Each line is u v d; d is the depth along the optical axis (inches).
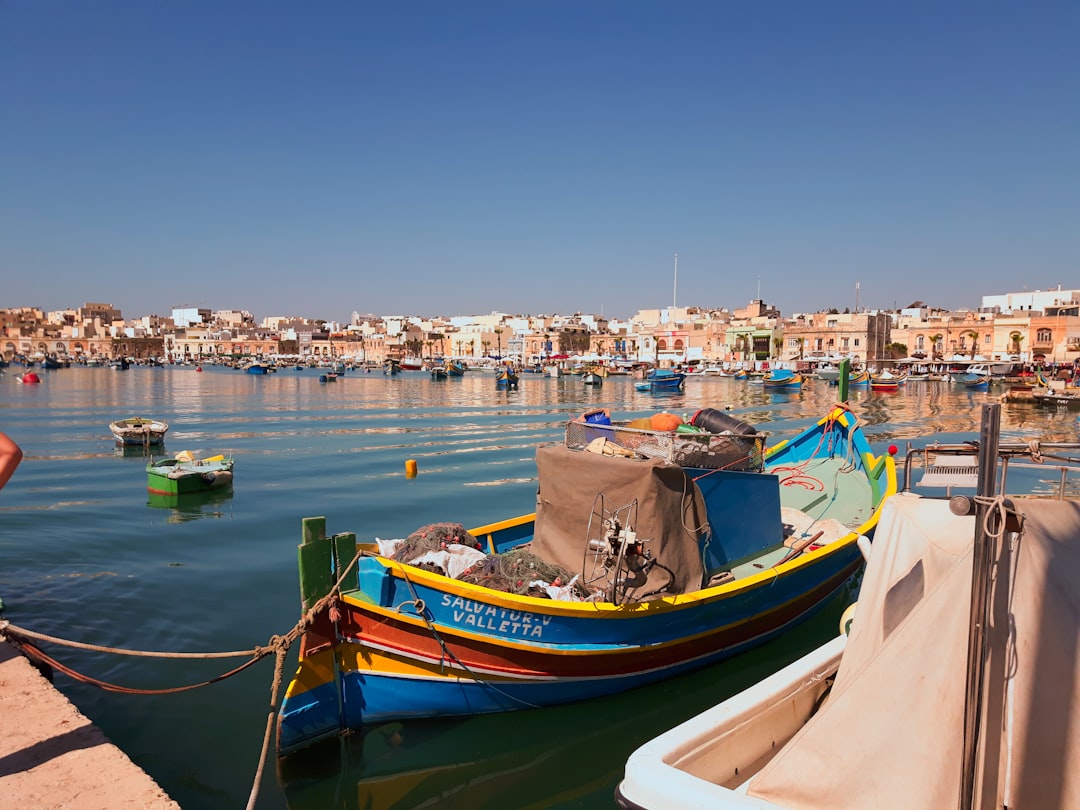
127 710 307.4
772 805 150.0
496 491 826.2
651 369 4635.8
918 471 821.2
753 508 398.0
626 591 316.2
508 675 296.5
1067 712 133.8
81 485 840.3
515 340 6471.5
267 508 717.3
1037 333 4023.1
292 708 265.9
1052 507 138.9
